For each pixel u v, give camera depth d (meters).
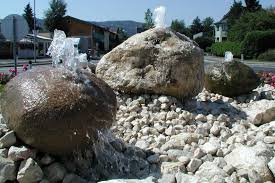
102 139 2.40
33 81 2.29
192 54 3.70
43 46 26.17
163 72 3.68
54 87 2.25
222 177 2.23
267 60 22.58
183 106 3.76
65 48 2.50
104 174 2.37
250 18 28.91
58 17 29.80
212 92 4.76
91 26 29.50
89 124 2.24
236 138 2.87
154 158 2.48
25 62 17.88
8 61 18.89
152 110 3.57
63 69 2.39
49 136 2.18
